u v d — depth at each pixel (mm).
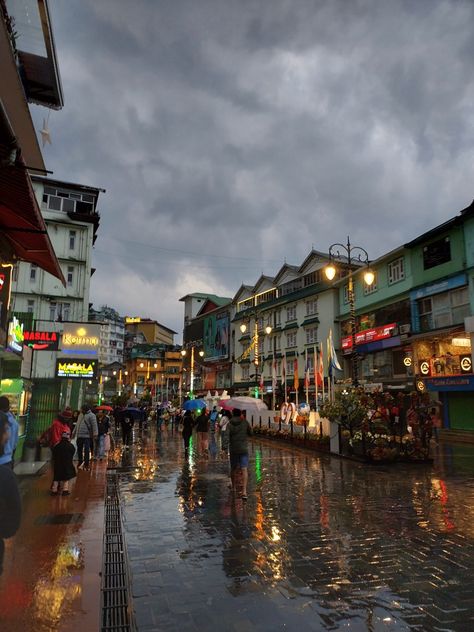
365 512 7648
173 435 25250
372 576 4859
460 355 22656
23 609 3801
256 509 7902
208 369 57219
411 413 14453
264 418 24938
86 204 35219
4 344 8539
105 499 8484
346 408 14719
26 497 8492
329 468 12711
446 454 16953
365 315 31906
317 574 4918
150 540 6152
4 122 3762
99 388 40844
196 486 10086
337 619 3904
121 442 20734
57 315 33094
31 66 6633
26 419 13148
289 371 40281
